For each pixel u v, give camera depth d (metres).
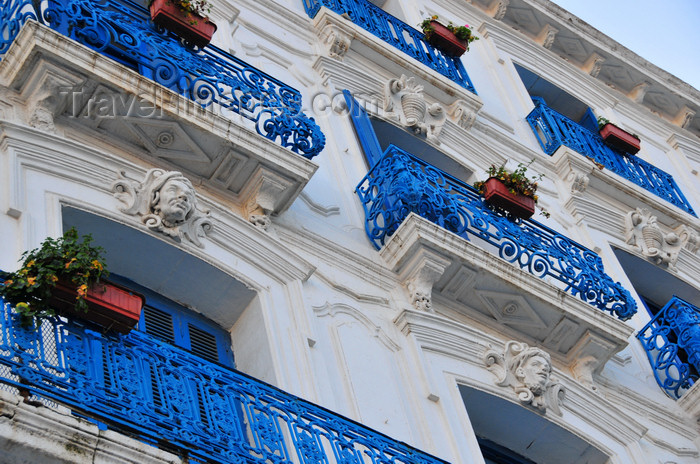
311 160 16.84
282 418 12.09
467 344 16.31
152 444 10.73
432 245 16.52
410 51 21.83
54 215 13.16
